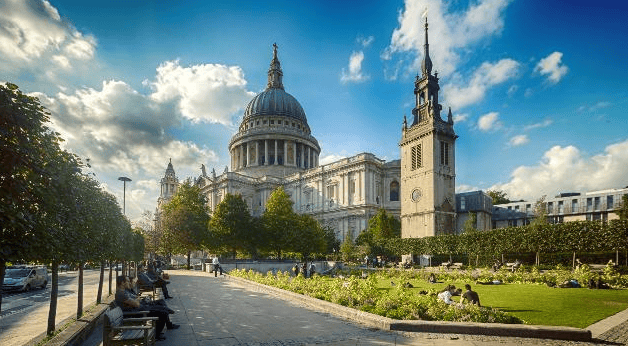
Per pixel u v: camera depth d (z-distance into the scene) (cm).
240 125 16362
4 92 760
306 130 15788
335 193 11350
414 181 8531
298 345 1272
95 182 1723
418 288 3155
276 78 16975
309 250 7750
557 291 2781
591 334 1339
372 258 7300
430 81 8750
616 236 4481
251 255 8181
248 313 1919
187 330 1519
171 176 18450
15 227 790
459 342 1295
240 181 12975
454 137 8594
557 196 11088
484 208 9762
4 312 2186
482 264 5691
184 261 9775
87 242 1550
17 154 757
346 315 1773
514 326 1383
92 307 2023
